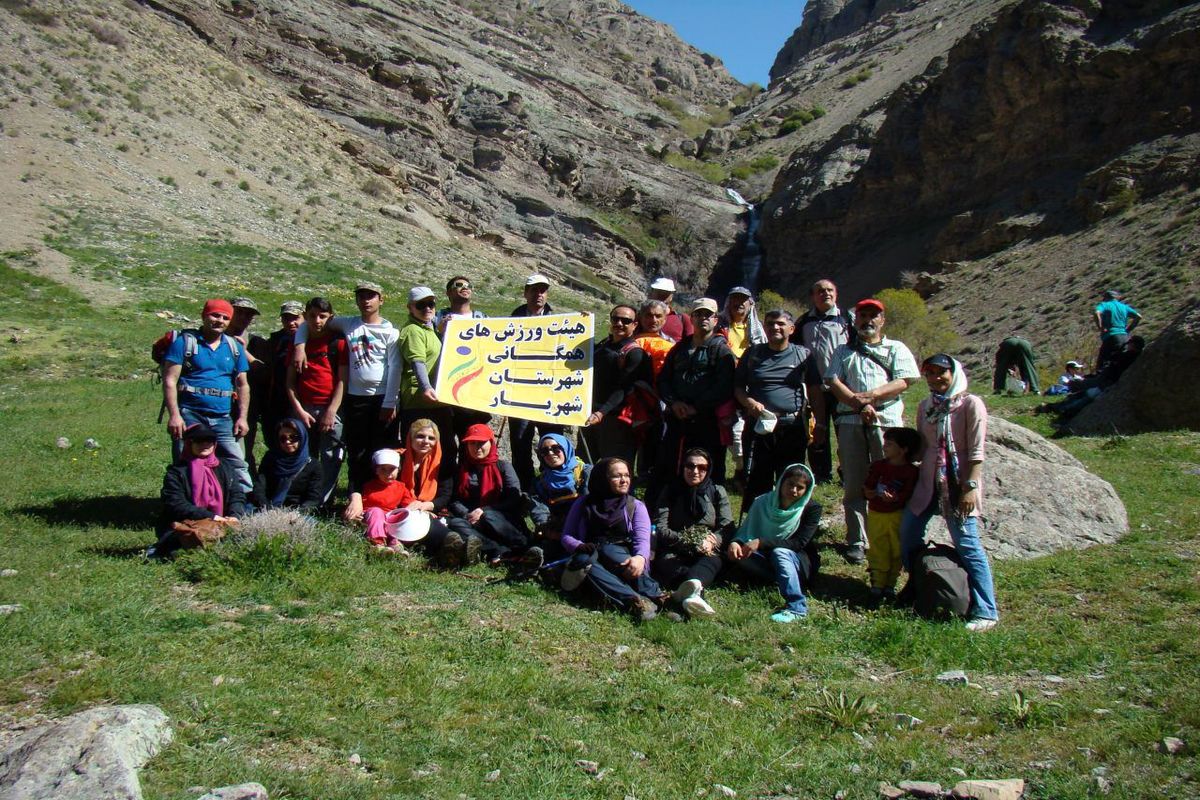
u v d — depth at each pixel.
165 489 6.96
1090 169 46.47
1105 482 8.37
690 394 7.53
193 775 3.78
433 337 8.09
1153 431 12.79
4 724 4.16
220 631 5.36
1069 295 35.16
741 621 6.11
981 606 6.21
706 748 4.40
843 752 4.44
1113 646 5.70
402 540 7.07
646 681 5.13
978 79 53.78
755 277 67.50
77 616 5.37
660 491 7.43
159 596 5.91
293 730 4.27
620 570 6.41
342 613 5.83
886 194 59.97
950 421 6.44
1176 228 34.81
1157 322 27.47
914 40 103.31
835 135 71.25
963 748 4.50
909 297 37.00
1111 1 48.28
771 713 4.84
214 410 7.50
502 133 64.88
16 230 27.19
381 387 8.06
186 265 28.25
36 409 14.18
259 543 6.39
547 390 7.96
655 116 100.50
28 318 21.31
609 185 68.50
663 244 67.25
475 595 6.37
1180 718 4.59
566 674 5.20
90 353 18.88
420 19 86.19
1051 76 48.62
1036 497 8.00
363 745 4.21
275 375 8.55
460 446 7.58
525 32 117.69
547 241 59.03
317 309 8.05
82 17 43.56
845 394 7.38
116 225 30.22
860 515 7.62
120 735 3.81
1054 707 4.80
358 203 45.47
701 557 6.67
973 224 49.47
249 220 36.25
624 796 3.98
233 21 56.62
